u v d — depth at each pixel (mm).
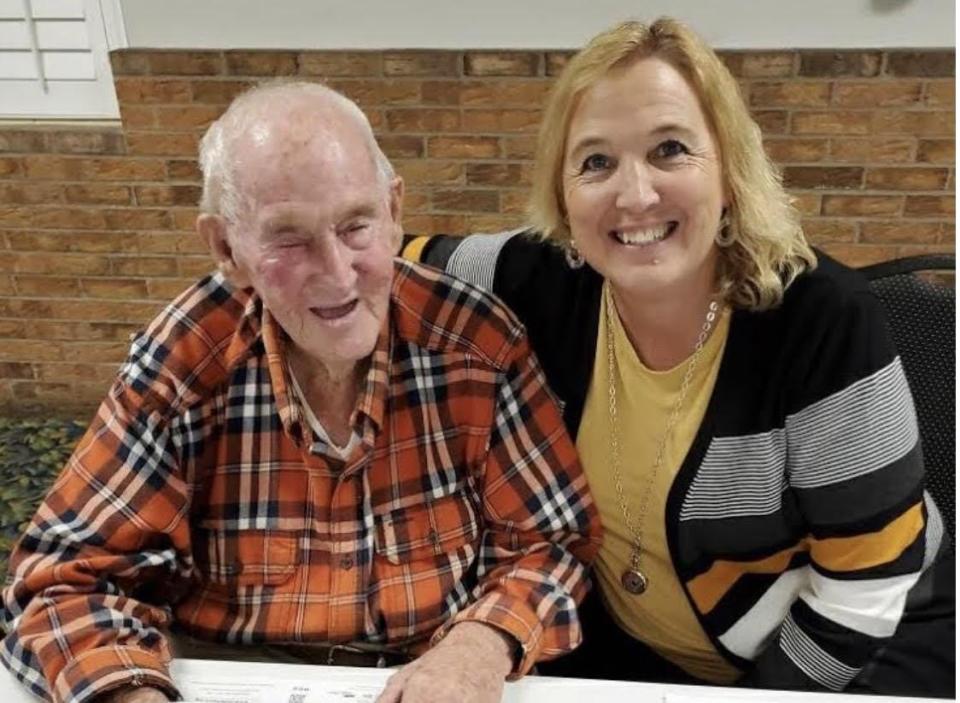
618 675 1254
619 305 1069
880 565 1031
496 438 1070
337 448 1039
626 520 1126
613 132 932
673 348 1053
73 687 891
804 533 1084
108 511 993
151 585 1068
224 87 2535
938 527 1144
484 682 896
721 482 1049
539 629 981
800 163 2479
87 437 1050
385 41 2461
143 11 2498
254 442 1026
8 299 2922
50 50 2701
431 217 2645
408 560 1054
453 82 2463
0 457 2684
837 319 983
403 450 1048
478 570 1089
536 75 2428
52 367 3025
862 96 2381
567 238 1111
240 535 1039
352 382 1021
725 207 995
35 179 2727
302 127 861
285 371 1005
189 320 1031
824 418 987
